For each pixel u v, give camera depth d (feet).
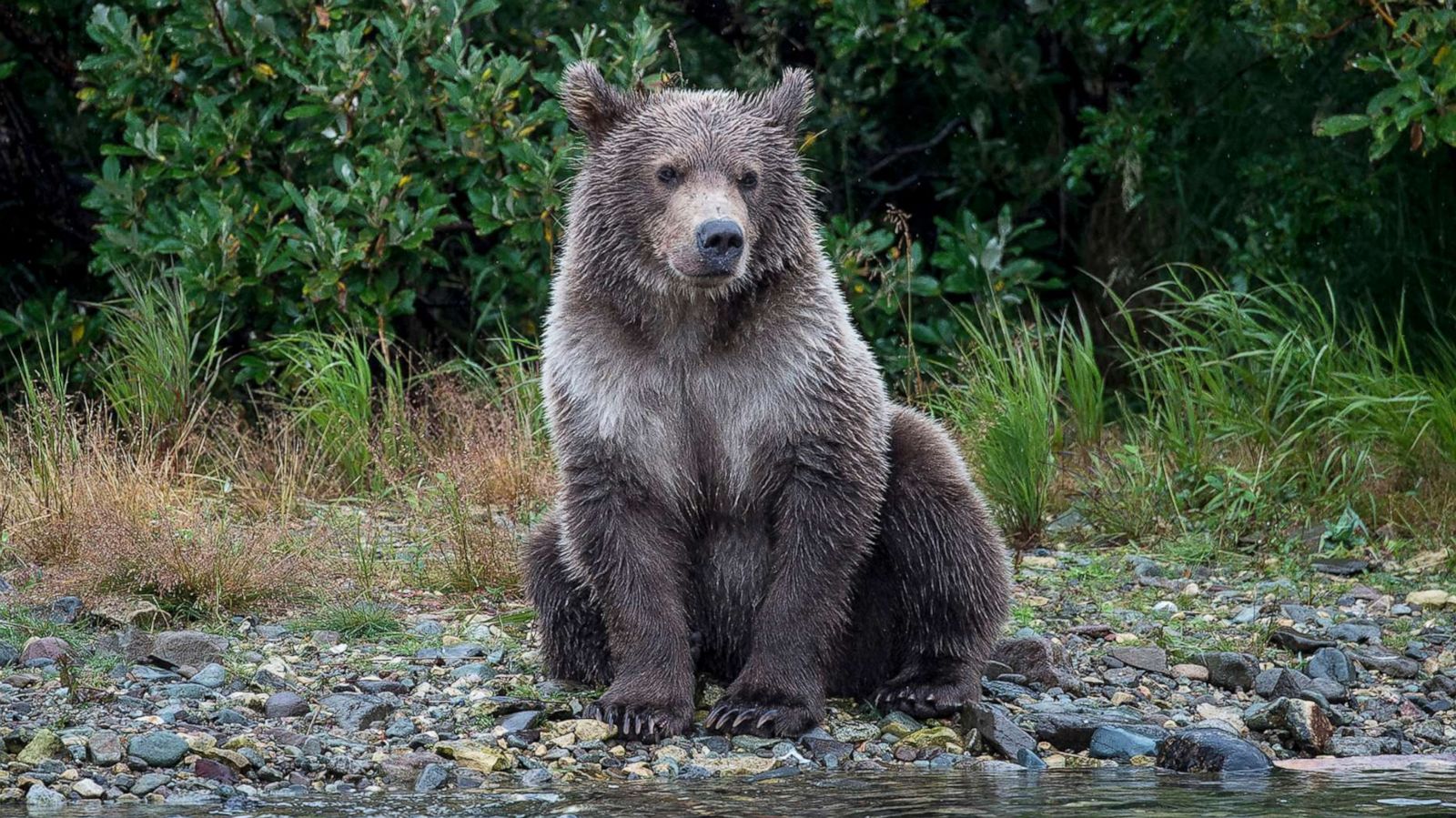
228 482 43.06
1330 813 22.22
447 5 50.90
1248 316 51.44
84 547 35.53
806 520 27.58
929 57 55.57
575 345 27.96
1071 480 47.06
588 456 27.68
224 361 53.31
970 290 54.39
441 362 55.31
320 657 31.30
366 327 51.42
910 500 29.07
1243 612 36.47
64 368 53.83
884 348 54.70
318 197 49.55
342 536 39.14
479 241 57.00
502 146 50.44
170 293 50.62
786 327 27.66
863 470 27.78
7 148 58.85
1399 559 41.16
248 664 30.30
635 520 27.81
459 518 38.14
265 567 34.86
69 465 39.70
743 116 28.14
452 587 36.94
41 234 60.64
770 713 27.07
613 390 27.66
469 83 49.96
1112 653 32.71
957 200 62.69
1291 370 47.93
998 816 22.16
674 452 28.02
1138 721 28.48
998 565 29.40
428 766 24.64
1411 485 45.14
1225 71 57.77
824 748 26.73
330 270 49.44
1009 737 27.07
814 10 58.49
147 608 32.78
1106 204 59.72
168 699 27.84
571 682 29.99
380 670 30.32
